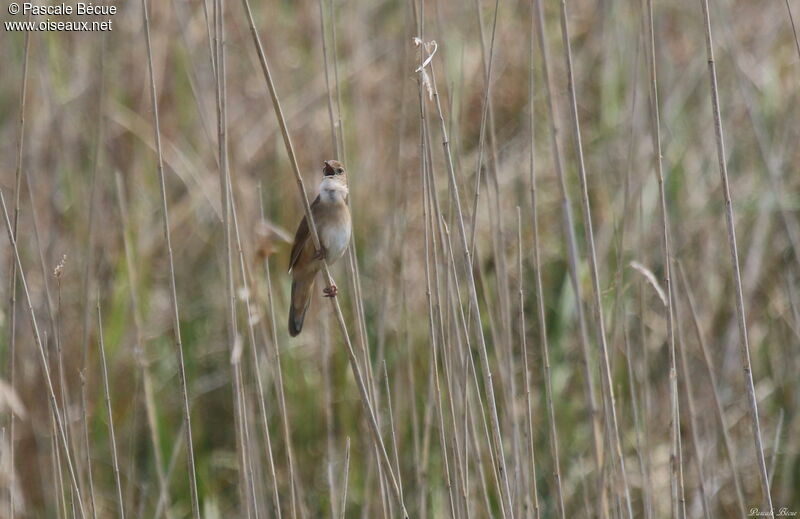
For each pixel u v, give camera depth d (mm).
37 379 16406
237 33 21234
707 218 19125
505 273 13188
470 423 12742
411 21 14070
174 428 17391
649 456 12750
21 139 11477
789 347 17906
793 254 18562
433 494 14969
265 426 11477
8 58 19875
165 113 20094
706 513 12695
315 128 20000
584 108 21516
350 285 12656
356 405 16953
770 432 17266
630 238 17984
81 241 17703
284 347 17375
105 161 19047
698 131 20406
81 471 12883
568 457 16438
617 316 13391
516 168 20109
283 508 15719
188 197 19609
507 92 21547
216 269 19219
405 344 15625
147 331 17875
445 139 10883
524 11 21906
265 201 19234
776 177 17844
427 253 11211
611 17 20469
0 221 18109
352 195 18562
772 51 21250
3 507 13602
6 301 17188
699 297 18031
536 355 17766
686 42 22453
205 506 15656
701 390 17203
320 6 12328
